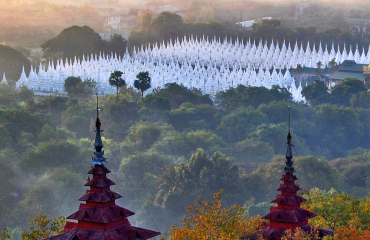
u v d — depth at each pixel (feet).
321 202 425.28
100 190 321.11
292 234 334.44
